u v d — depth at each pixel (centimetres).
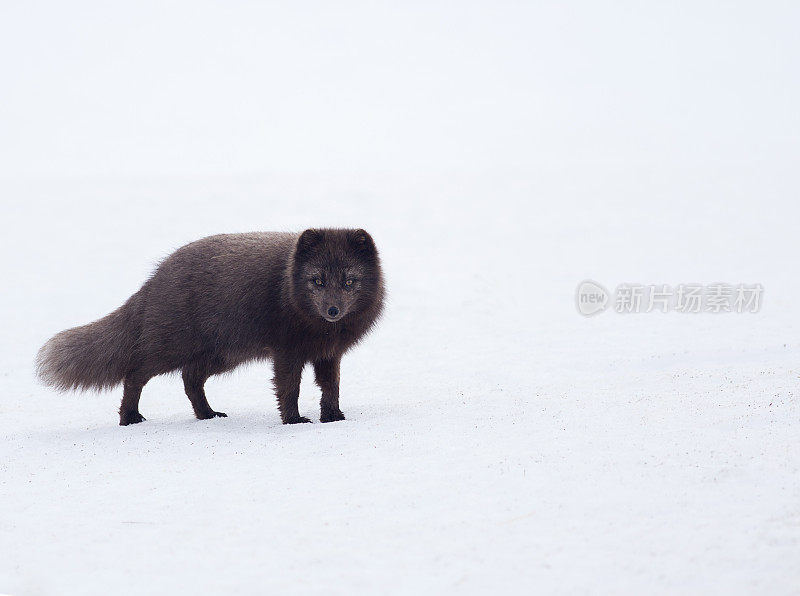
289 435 2255
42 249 8619
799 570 1238
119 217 10269
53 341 2741
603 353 4228
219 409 3133
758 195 10888
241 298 2516
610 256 8100
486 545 1410
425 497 1647
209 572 1391
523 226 9825
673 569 1277
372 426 2261
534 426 2114
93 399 3512
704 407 2162
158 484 1881
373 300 2489
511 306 6094
